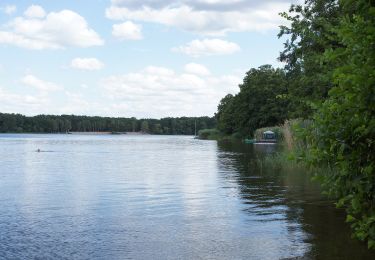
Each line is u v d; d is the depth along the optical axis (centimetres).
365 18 388
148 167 2719
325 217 1096
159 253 806
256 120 9319
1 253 804
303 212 1166
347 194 436
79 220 1088
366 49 365
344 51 387
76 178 2056
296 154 424
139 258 776
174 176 2138
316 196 1427
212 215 1147
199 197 1452
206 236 928
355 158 393
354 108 368
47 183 1856
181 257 782
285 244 856
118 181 1928
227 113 11312
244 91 9681
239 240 892
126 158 3703
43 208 1254
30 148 5772
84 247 845
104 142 8994
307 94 2030
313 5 2189
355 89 359
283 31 2130
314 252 799
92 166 2803
